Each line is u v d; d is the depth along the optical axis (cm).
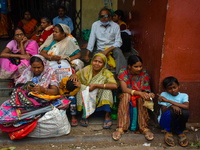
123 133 314
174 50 307
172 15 292
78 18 665
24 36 385
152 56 352
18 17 679
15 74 387
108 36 436
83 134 316
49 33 466
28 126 287
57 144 299
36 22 578
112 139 304
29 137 303
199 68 316
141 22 420
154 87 345
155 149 291
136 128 321
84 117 323
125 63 417
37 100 292
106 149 289
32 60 300
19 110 284
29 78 319
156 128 334
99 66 322
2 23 626
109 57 426
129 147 294
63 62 373
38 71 308
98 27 436
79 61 393
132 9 493
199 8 291
